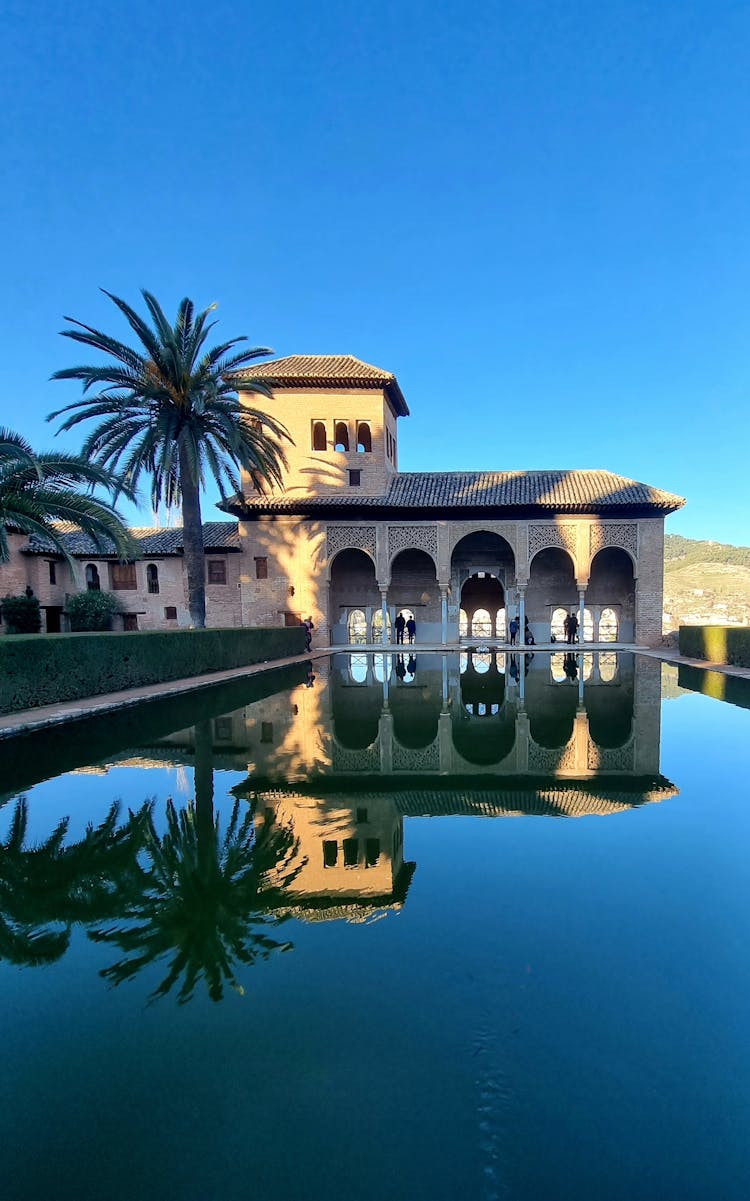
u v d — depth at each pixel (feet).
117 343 48.29
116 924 9.77
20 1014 7.45
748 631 46.50
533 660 60.80
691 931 9.18
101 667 33.73
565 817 14.65
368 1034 6.88
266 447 60.75
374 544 74.90
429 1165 5.15
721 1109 5.75
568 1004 7.42
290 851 12.64
